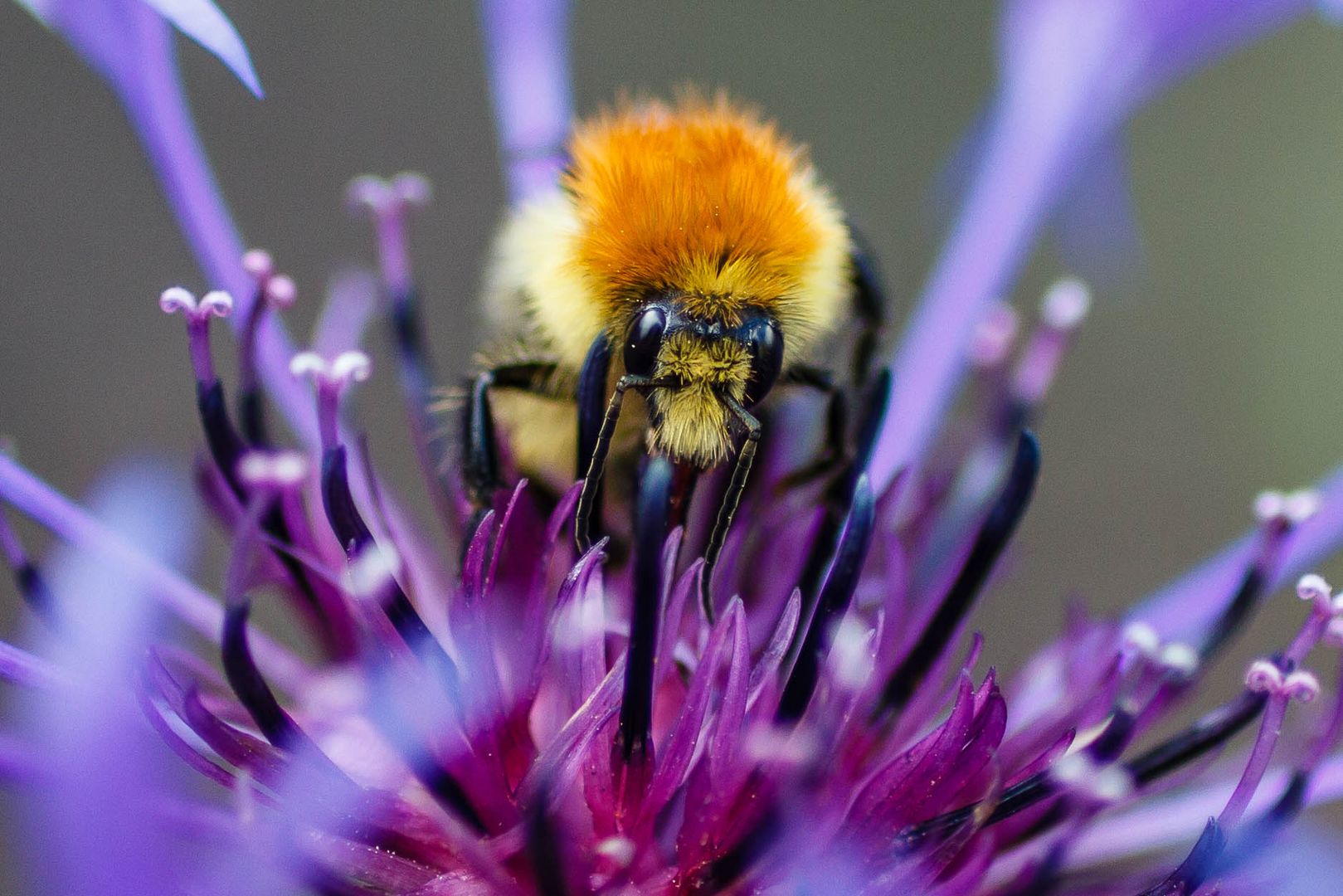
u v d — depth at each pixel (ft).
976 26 0.64
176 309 0.38
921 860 0.36
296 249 0.56
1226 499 0.58
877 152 0.63
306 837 0.36
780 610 0.38
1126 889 0.38
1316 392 0.59
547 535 0.37
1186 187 0.61
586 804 0.36
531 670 0.37
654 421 0.36
